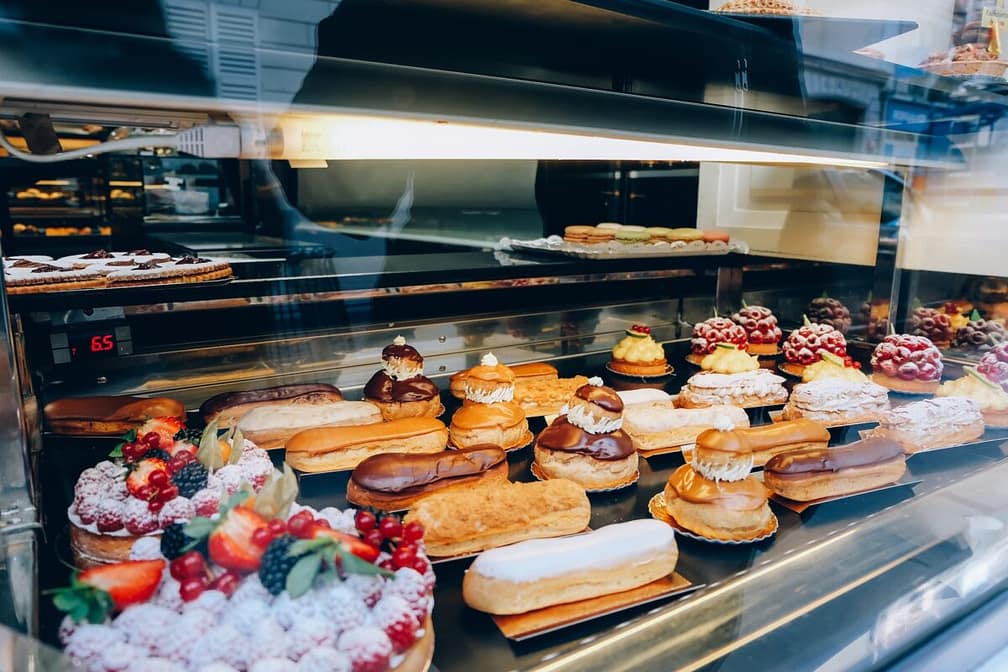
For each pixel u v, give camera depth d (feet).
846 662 3.48
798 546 4.50
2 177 6.57
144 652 2.73
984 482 5.50
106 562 3.80
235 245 8.25
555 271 8.67
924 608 3.95
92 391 6.11
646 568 4.02
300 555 3.04
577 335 9.12
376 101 3.46
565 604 3.79
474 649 3.43
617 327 9.53
